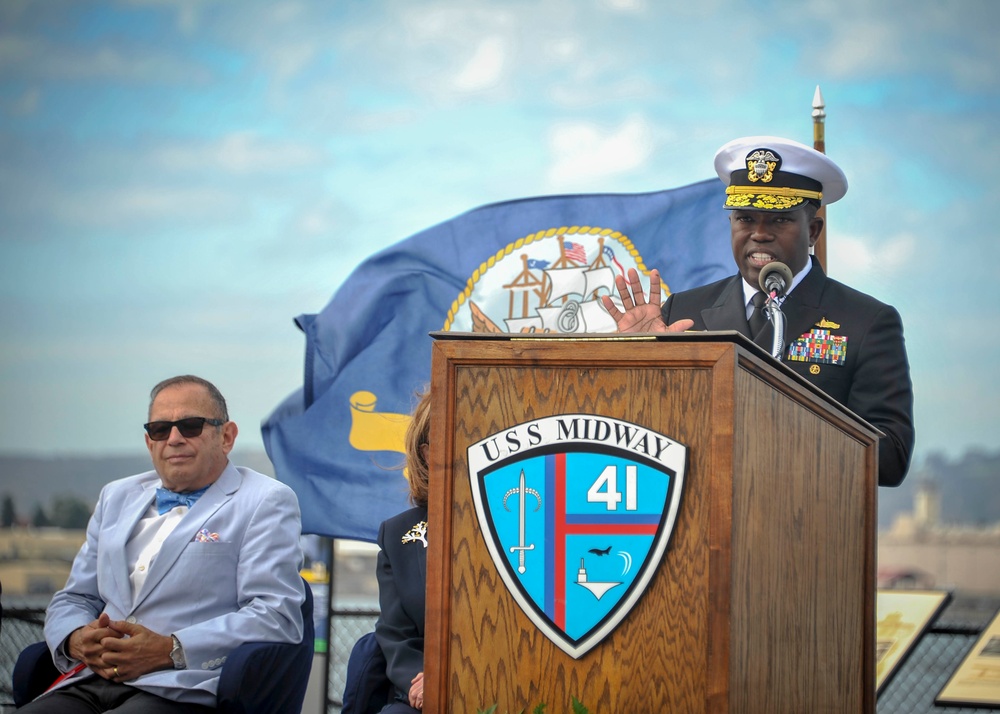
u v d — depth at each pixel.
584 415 5.04
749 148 8.88
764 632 5.17
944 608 11.86
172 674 8.51
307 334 12.71
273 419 12.68
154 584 9.05
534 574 5.02
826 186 8.81
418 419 7.92
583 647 4.95
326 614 13.73
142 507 9.49
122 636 8.70
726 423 4.86
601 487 5.00
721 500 4.84
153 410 9.41
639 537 4.94
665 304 9.46
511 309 12.45
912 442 8.31
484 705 5.04
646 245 12.22
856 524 6.51
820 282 8.83
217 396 9.58
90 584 9.50
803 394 5.65
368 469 12.45
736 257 8.90
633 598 4.92
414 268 12.61
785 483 5.45
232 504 9.35
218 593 9.09
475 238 12.57
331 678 13.91
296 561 9.21
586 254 12.35
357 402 12.55
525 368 5.12
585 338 5.06
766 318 8.77
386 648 7.63
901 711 14.18
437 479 5.14
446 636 5.09
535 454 5.07
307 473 12.53
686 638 4.87
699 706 4.83
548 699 4.98
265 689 8.59
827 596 6.01
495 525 5.07
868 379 8.45
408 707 7.23
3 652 14.16
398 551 7.83
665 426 4.96
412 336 12.56
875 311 8.61
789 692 5.46
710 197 12.15
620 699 4.92
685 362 4.95
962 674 12.11
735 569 4.86
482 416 5.14
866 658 6.68
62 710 8.48
